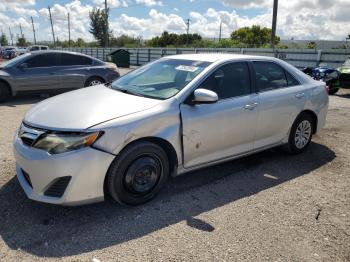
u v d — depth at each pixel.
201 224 3.32
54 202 3.16
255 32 62.78
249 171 4.67
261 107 4.49
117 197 3.43
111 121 3.29
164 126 3.58
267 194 4.01
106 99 3.78
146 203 3.68
